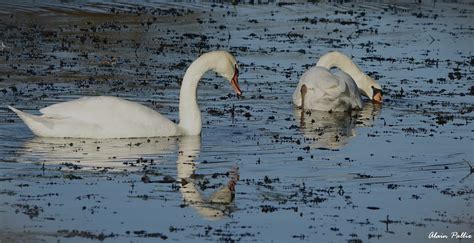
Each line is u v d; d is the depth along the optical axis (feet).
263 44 107.65
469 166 59.77
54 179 53.88
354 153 62.64
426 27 124.26
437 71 96.27
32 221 46.85
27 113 66.13
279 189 53.52
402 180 56.29
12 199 50.03
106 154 59.41
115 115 63.41
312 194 52.85
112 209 49.08
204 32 114.01
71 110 63.10
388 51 106.63
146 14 124.67
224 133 67.10
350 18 129.90
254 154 61.31
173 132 64.85
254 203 50.90
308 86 77.77
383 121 74.43
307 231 46.85
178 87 82.84
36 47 99.55
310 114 76.23
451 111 78.54
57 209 48.73
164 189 52.70
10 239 44.37
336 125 72.33
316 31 118.42
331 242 45.42
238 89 67.82
